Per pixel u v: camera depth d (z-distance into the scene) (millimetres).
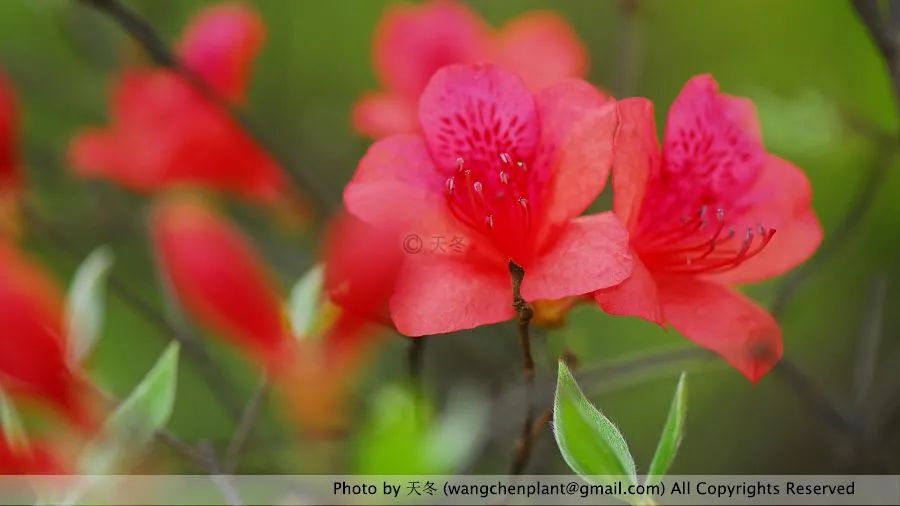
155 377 448
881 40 489
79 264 569
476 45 560
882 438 535
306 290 470
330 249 455
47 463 461
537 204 454
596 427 429
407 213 453
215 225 516
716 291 465
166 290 526
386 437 477
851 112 545
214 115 560
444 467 481
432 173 458
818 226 472
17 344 459
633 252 447
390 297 449
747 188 472
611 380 532
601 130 446
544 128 456
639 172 454
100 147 571
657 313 444
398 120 554
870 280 546
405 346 492
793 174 473
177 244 510
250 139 561
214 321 512
